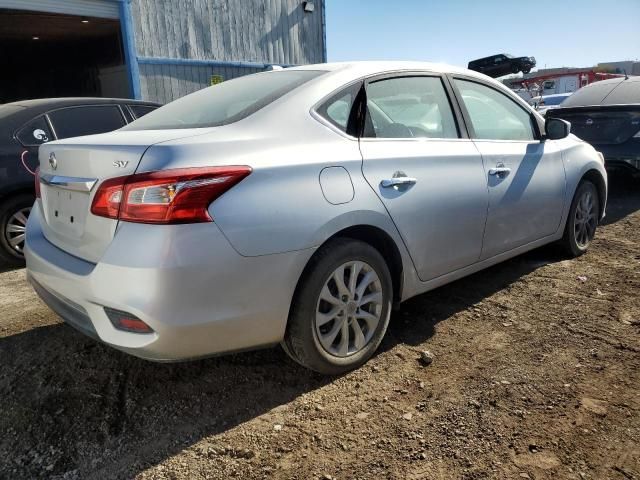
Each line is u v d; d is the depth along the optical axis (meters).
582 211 4.34
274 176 2.27
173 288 2.01
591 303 3.45
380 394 2.51
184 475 2.02
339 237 2.57
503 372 2.66
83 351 2.96
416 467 2.03
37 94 21.12
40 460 2.11
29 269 2.71
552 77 22.30
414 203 2.81
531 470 1.98
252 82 3.01
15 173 4.66
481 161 3.25
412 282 2.93
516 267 4.18
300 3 13.77
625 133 6.32
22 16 11.24
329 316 2.54
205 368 2.77
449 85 3.30
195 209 2.04
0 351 2.98
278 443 2.19
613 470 1.97
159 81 11.23
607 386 2.51
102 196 2.14
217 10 12.05
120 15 10.52
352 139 2.67
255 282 2.21
